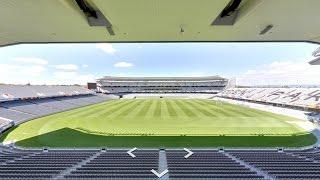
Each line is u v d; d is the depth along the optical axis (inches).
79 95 3695.9
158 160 575.2
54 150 787.4
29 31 471.5
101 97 4018.2
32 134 1120.8
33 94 2541.8
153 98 4178.2
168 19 393.1
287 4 339.3
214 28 450.6
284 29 462.0
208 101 3294.8
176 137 1038.4
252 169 477.7
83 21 414.0
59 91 3284.9
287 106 2342.5
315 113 1776.6
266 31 460.8
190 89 4997.5
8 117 1545.3
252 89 3767.2
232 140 983.0
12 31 469.7
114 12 357.1
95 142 965.8
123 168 482.3
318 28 456.4
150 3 321.7
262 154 670.5
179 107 2370.8
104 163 532.7
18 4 335.9
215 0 306.7
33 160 565.6
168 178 413.1
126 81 5032.0
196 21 403.5
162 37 519.8
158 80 5039.4
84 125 1346.0
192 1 312.0
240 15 401.7
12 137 1063.0
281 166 495.5
